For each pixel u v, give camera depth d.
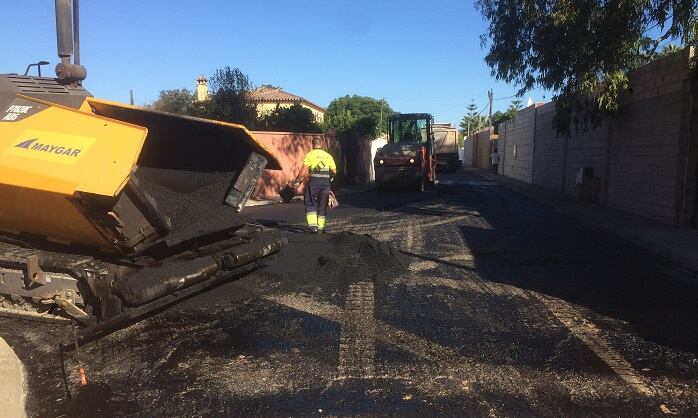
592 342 5.04
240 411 3.75
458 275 7.50
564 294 6.62
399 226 11.91
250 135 6.20
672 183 11.75
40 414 3.70
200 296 6.31
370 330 5.29
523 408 3.79
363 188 23.89
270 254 6.61
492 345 4.94
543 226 12.24
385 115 76.38
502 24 13.61
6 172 4.59
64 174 4.44
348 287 6.75
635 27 11.26
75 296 4.87
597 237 10.77
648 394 4.02
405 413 3.72
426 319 5.62
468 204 17.05
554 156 21.92
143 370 4.40
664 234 10.62
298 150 20.19
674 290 6.88
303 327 5.37
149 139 6.26
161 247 5.60
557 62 12.93
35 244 5.29
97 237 4.88
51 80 5.83
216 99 24.23
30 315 5.18
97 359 4.61
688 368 4.48
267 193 18.83
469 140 68.25
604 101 13.38
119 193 4.42
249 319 5.59
